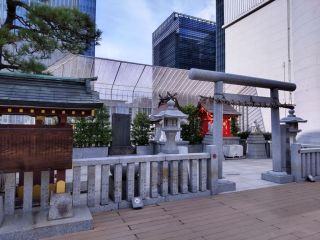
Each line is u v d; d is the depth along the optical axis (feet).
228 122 39.63
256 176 22.38
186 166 14.88
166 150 23.45
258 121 49.29
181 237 9.47
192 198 14.79
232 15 63.21
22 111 9.56
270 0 50.70
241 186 18.16
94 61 39.09
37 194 12.26
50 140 9.88
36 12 21.93
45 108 9.68
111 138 35.37
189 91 49.67
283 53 47.70
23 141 9.45
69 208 10.18
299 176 19.88
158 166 14.52
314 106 30.30
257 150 37.42
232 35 62.64
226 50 64.95
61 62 37.14
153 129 39.83
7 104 8.85
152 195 13.70
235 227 10.48
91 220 10.11
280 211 12.53
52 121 27.14
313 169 20.79
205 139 38.24
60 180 10.29
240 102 18.24
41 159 9.68
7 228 9.00
